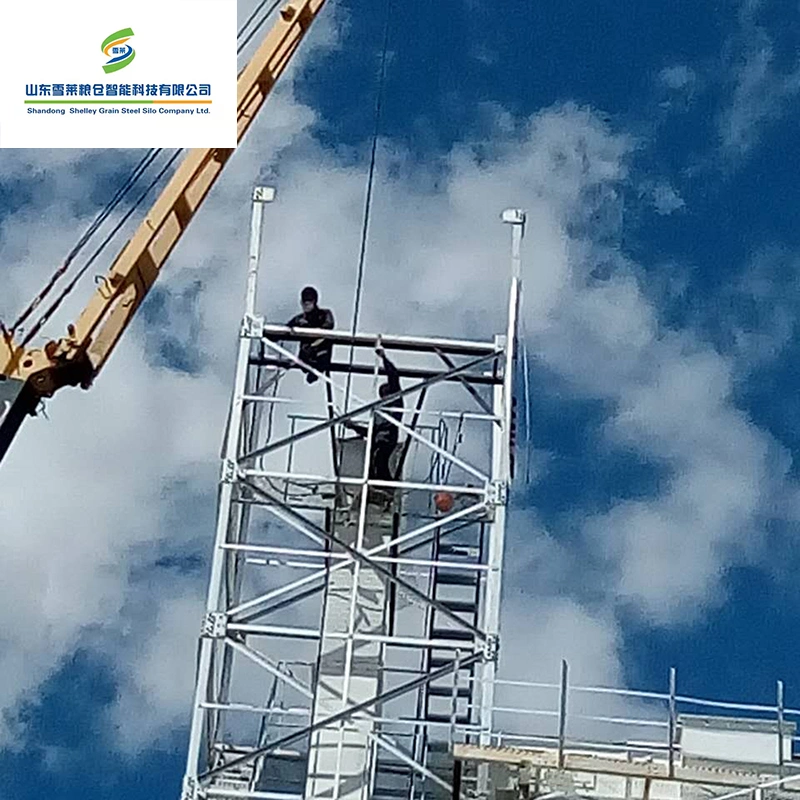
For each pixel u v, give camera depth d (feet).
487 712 125.59
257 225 141.69
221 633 128.67
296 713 129.29
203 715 126.62
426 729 131.95
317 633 130.11
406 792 131.23
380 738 126.00
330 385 137.69
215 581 129.90
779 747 128.57
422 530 132.77
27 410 110.42
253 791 128.16
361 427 138.62
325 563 135.13
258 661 128.67
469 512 134.00
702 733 129.80
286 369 139.33
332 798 126.82
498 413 138.00
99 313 113.19
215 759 134.51
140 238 116.88
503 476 135.13
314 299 140.67
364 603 134.31
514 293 141.90
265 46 128.77
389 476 137.59
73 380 111.34
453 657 134.72
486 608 129.80
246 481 132.46
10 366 109.70
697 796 127.34
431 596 137.18
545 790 126.72
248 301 139.64
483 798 127.13
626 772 123.24
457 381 139.03
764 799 126.72
